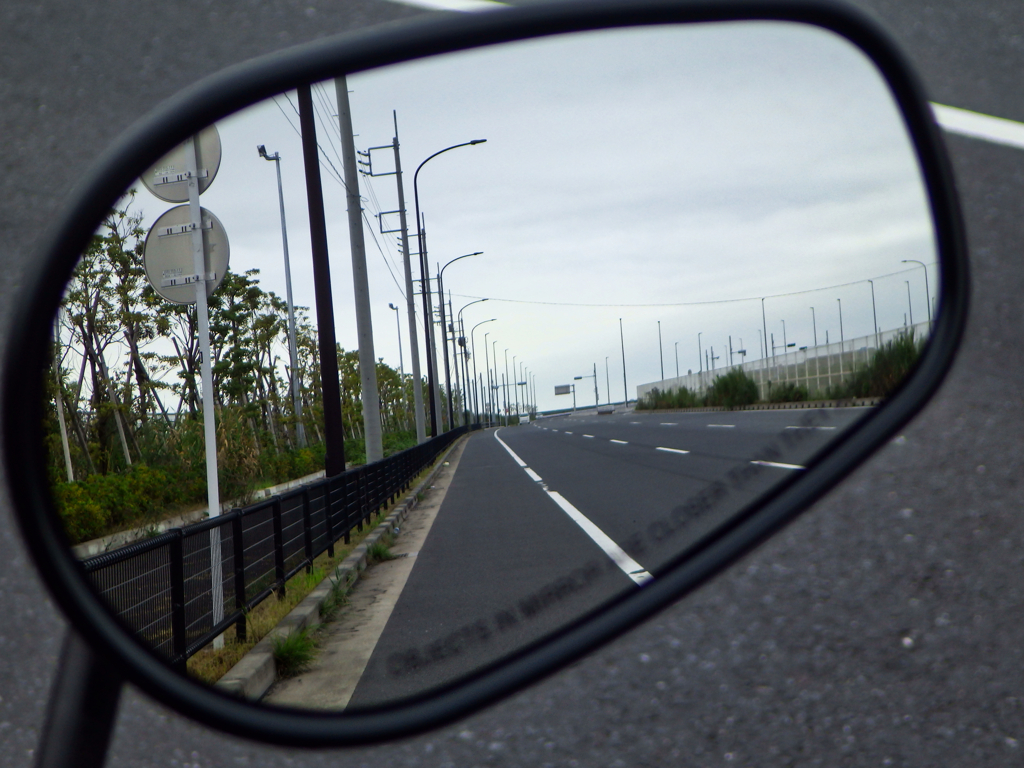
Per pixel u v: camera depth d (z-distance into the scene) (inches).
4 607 189.5
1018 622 143.5
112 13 634.8
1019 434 218.8
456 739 125.4
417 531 455.2
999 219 288.8
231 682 155.2
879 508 195.5
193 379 956.6
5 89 582.2
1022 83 356.8
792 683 132.9
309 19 642.2
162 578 166.4
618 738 122.0
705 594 166.6
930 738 116.8
